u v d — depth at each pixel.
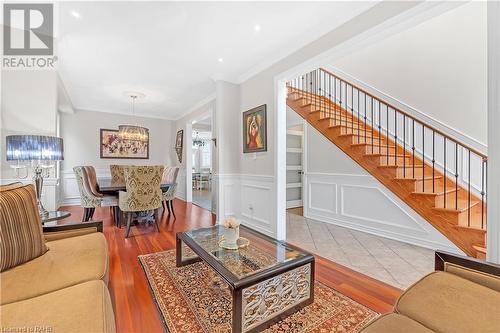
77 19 2.39
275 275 1.50
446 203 2.98
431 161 3.54
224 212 3.98
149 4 2.17
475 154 2.92
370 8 2.15
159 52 3.09
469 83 3.21
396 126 3.87
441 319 0.95
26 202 1.50
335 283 2.07
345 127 3.95
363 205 3.68
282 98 3.24
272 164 3.34
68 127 5.76
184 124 6.55
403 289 1.98
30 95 3.00
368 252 2.79
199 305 1.75
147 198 3.45
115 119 6.35
